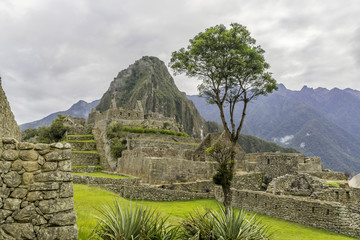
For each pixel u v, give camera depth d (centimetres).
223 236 1060
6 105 1595
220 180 2053
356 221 1878
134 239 901
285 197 2230
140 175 3344
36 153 793
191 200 2930
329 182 2942
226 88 2277
